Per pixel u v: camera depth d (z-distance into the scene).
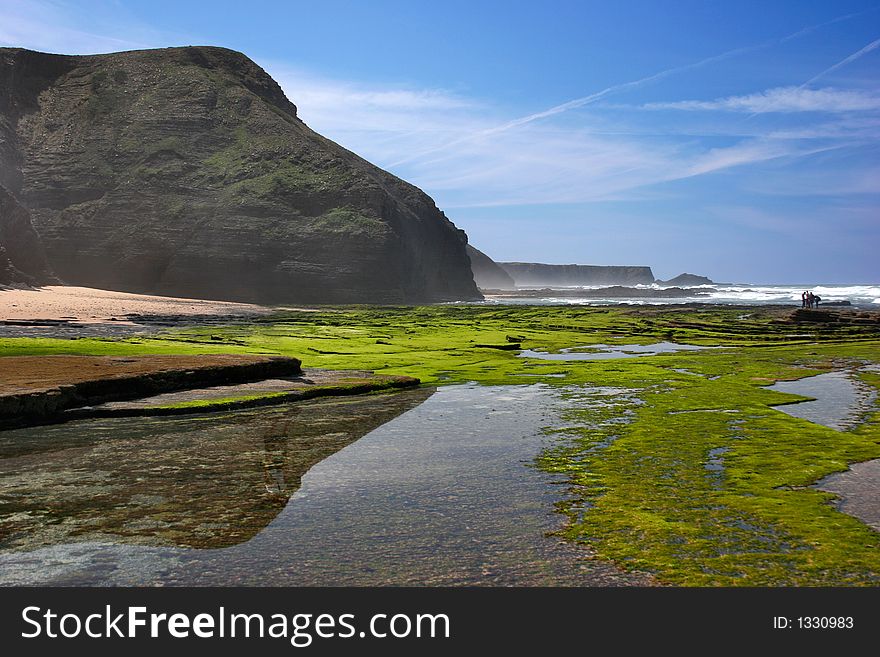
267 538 11.24
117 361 31.09
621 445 18.22
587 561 10.21
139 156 192.88
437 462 16.55
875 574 9.66
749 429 20.30
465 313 114.31
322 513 12.51
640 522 11.80
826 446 17.84
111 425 21.72
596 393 28.73
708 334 68.44
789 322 82.25
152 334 57.91
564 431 20.44
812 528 11.41
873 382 32.25
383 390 30.38
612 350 52.59
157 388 27.27
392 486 14.38
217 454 17.50
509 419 22.70
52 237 173.75
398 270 182.62
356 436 19.91
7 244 136.00
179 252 169.25
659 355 47.59
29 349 36.25
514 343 54.41
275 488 14.25
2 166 181.25
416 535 11.34
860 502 12.91
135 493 13.87
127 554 10.59
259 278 169.38
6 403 21.06
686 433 19.75
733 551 10.48
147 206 178.75
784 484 14.20
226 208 177.12
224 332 61.66
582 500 13.22
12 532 11.53
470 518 12.17
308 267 171.88
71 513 12.54
